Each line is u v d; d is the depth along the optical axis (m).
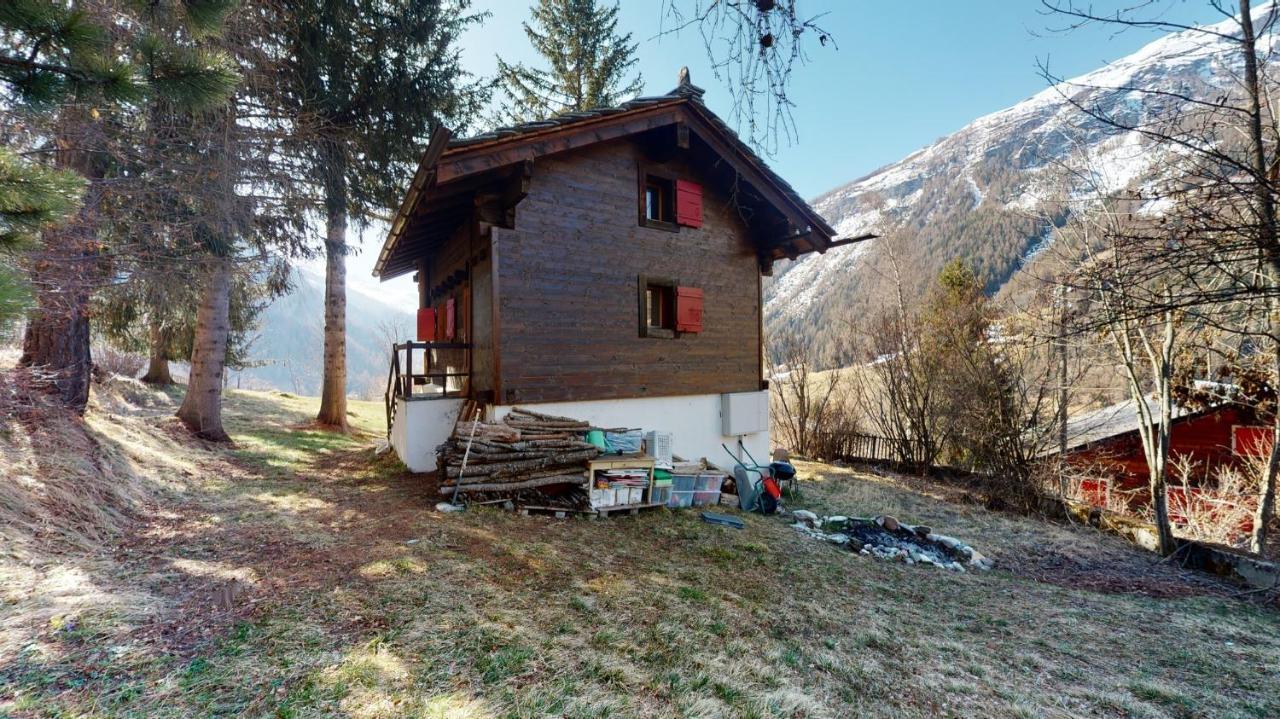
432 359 10.78
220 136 6.80
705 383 8.71
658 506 6.56
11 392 5.04
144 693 2.19
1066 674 3.61
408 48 9.17
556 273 7.08
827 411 14.45
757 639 3.42
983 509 9.09
